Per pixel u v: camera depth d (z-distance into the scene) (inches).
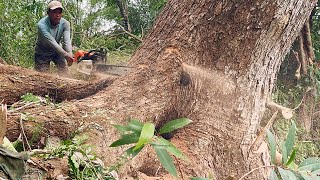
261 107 153.9
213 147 148.0
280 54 150.4
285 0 136.9
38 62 216.4
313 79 261.7
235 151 148.9
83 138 108.6
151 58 151.3
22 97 138.6
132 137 62.9
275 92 252.2
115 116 129.9
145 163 134.3
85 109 125.5
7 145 82.5
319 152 242.5
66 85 164.6
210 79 147.3
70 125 116.6
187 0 152.6
